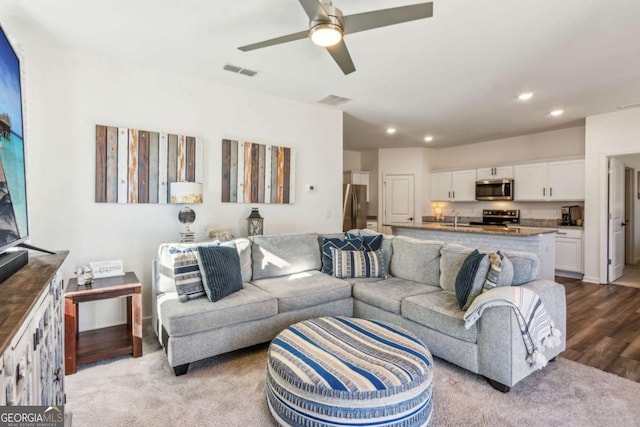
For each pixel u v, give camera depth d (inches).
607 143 190.9
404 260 133.0
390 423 61.3
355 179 299.0
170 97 136.6
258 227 154.1
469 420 72.0
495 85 149.9
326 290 118.3
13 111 63.7
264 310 103.5
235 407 77.0
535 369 85.1
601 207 193.9
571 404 77.6
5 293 43.5
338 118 191.3
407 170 301.6
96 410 75.5
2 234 54.2
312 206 182.1
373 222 310.5
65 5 90.0
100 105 122.1
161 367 95.4
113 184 124.3
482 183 261.1
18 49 71.2
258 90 157.9
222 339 96.4
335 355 71.9
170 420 72.4
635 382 87.1
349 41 109.7
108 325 124.5
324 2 72.3
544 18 96.0
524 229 178.2
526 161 237.1
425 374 67.0
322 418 61.8
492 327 83.4
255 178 159.8
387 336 81.4
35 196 110.9
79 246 119.0
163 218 135.6
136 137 128.5
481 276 94.9
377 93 161.9
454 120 209.9
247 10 92.5
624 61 124.6
